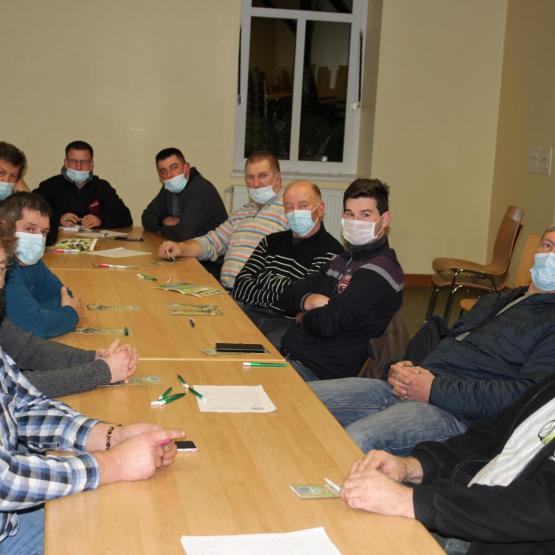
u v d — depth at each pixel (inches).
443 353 96.7
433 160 275.9
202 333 103.3
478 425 76.8
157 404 75.3
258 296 139.4
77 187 200.8
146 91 260.8
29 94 254.1
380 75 268.5
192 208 184.5
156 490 57.2
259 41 279.6
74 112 257.8
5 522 60.9
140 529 51.6
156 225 195.6
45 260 150.0
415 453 72.6
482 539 56.9
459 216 280.5
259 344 98.4
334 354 116.8
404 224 278.5
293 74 283.6
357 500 55.9
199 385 81.7
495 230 276.1
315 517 54.5
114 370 79.7
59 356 86.1
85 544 49.4
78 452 65.2
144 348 94.7
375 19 272.1
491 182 279.7
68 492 55.4
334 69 285.7
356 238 118.6
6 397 64.8
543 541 58.2
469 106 274.2
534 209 248.1
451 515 55.9
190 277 141.8
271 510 55.1
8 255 66.7
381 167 274.2
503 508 56.7
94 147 261.0
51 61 253.8
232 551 49.3
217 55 262.8
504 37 271.3
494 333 94.9
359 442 85.3
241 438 68.2
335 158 291.0
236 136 283.0
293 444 67.6
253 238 159.0
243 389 81.2
